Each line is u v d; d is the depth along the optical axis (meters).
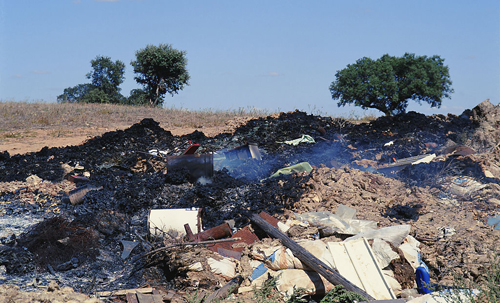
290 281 6.89
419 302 5.87
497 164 13.17
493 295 5.62
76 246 8.12
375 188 10.89
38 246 8.12
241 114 29.47
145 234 8.92
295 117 22.22
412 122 20.83
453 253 7.86
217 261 7.19
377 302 6.04
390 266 7.25
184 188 11.34
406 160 14.00
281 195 10.23
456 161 12.53
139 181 11.95
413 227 8.65
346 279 6.61
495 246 7.99
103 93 58.94
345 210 9.01
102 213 9.48
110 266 7.88
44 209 10.90
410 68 42.44
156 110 30.72
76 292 6.52
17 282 7.02
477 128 18.48
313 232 8.08
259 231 8.55
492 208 9.73
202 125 24.28
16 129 22.45
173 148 17.09
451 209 9.87
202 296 6.44
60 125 23.84
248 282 6.97
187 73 51.59
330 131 20.17
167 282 7.15
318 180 10.98
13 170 14.20
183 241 8.12
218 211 10.22
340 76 44.16
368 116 29.03
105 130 23.08
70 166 14.59
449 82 43.28
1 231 9.28
